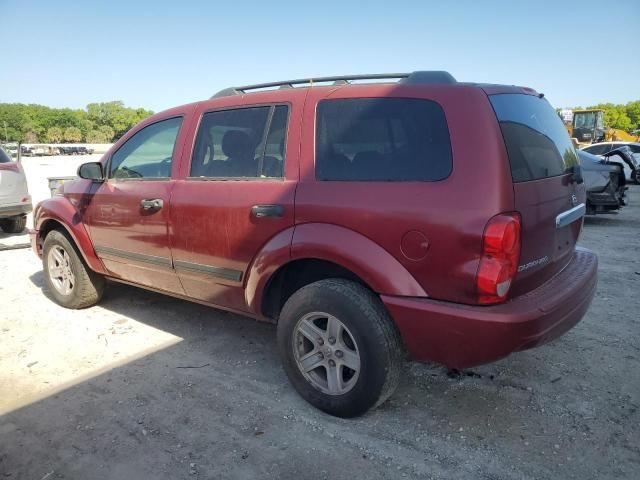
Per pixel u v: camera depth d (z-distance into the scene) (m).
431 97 2.75
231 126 3.51
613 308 4.73
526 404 3.14
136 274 4.21
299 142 3.13
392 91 2.88
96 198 4.35
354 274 3.00
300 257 2.98
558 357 3.75
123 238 4.15
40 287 5.73
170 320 4.64
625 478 2.50
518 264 2.57
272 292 3.35
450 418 3.01
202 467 2.62
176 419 3.04
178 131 3.85
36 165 38.84
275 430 2.92
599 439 2.79
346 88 3.07
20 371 3.67
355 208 2.79
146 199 3.89
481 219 2.46
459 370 3.57
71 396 3.32
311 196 2.97
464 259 2.50
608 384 3.37
